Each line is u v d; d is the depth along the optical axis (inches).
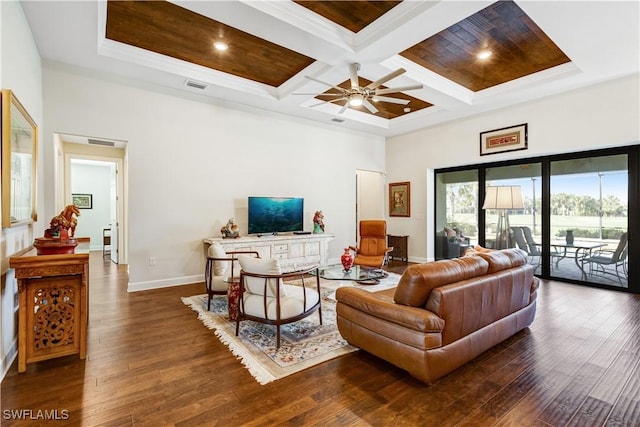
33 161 118.3
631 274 172.2
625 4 103.4
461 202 255.0
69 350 94.2
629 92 162.6
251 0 105.8
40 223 139.7
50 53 142.1
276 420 69.2
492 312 97.5
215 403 75.1
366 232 221.6
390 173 299.3
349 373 89.2
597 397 77.5
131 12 122.0
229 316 128.5
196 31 136.1
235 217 209.6
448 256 264.2
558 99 188.1
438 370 81.1
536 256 210.7
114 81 166.2
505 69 170.1
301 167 243.3
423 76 170.7
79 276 94.9
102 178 361.4
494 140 220.1
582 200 191.2
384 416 70.7
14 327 96.7
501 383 84.0
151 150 178.2
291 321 107.5
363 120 253.9
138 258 175.0
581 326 123.4
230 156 207.2
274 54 156.5
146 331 118.0
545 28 118.0
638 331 118.2
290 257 216.7
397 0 112.8
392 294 115.3
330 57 140.8
